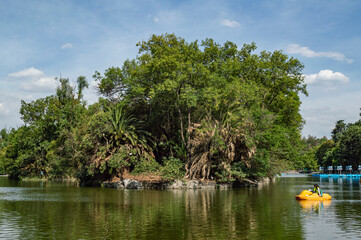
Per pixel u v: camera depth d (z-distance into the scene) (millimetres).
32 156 76375
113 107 46719
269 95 54719
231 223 15531
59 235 12984
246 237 12602
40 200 26266
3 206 22344
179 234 13133
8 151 88625
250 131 40875
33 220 16500
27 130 85750
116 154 41781
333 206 22141
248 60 49625
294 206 22047
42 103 90562
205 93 38906
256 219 16688
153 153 47906
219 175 39656
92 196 29562
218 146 39375
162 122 48812
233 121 39688
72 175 63094
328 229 14086
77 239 12312
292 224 15273
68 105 67875
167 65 41250
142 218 17000
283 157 50969
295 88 53750
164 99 44094
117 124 44312
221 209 20438
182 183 38875
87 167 43938
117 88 52156
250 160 41531
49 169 71125
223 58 50406
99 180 45844
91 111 58906
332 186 46875
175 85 39250
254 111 42781
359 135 97562
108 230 13930
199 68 40688
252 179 45312
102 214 18438
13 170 83562
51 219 16766
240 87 39000
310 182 59688
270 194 31359
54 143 69062
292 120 59531
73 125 64750
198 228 14320
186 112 46531
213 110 42250
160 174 40562
